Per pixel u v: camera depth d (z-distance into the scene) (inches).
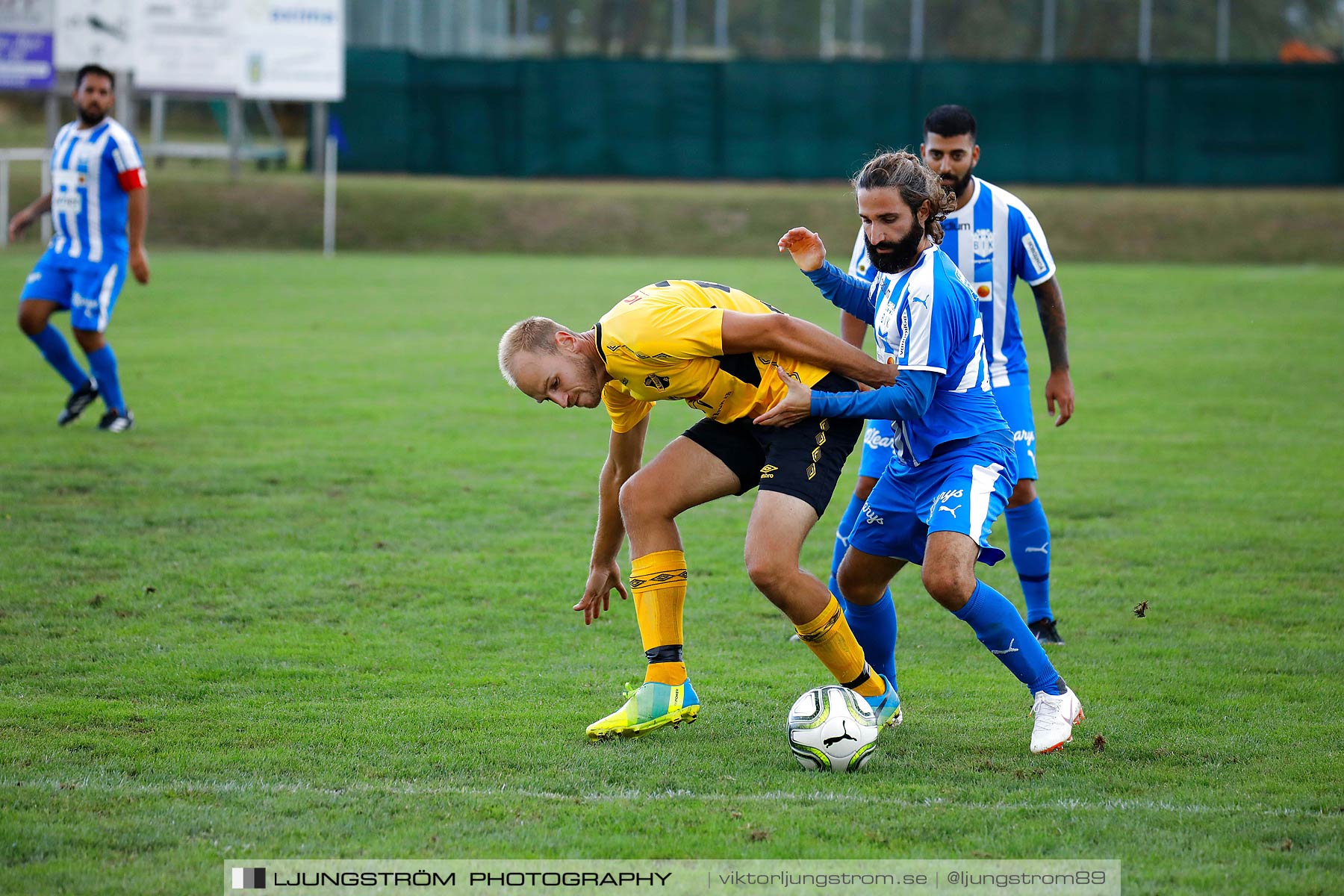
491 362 1808.6
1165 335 2107.5
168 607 792.9
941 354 543.8
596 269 3070.9
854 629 632.4
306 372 1701.5
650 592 587.8
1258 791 524.4
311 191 3752.5
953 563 549.6
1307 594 840.9
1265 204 3678.6
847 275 622.8
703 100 4114.2
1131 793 524.1
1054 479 1173.1
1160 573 890.1
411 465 1202.6
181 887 432.5
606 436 1360.7
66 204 1259.2
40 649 709.9
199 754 561.3
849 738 545.3
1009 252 765.9
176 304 2348.7
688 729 608.1
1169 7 4475.9
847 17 4707.2
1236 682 676.7
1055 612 808.3
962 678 693.3
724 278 2859.3
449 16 4667.8
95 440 1269.7
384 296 2512.3
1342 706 636.7
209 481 1117.7
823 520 1055.0
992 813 500.4
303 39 3553.2
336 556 912.9
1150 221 3609.7
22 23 3457.2
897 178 547.8
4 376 1612.9
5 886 430.6
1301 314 2349.9
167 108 4719.5
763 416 549.6
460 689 661.3
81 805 500.7
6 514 994.1
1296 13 4611.2
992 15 4591.5
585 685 669.9
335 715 617.0
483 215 3683.6
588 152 4160.9
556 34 5009.8
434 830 482.0
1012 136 4025.6
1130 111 3986.2
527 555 927.0
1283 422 1437.0
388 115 4160.9
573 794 522.0
